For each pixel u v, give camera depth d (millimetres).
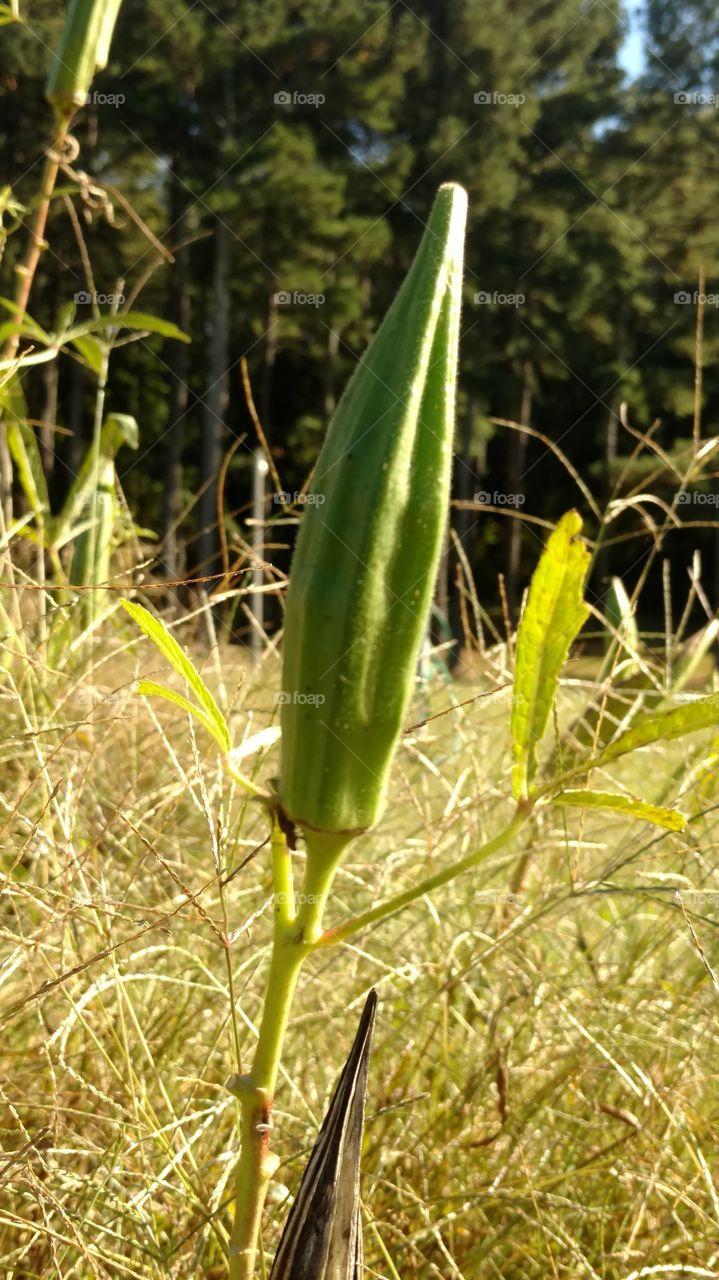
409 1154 592
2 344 735
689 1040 698
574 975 774
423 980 743
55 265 6996
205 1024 671
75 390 8094
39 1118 567
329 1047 704
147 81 7758
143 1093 529
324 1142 297
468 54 9102
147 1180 511
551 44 9820
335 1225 292
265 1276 463
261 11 8148
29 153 7938
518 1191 534
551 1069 667
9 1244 518
